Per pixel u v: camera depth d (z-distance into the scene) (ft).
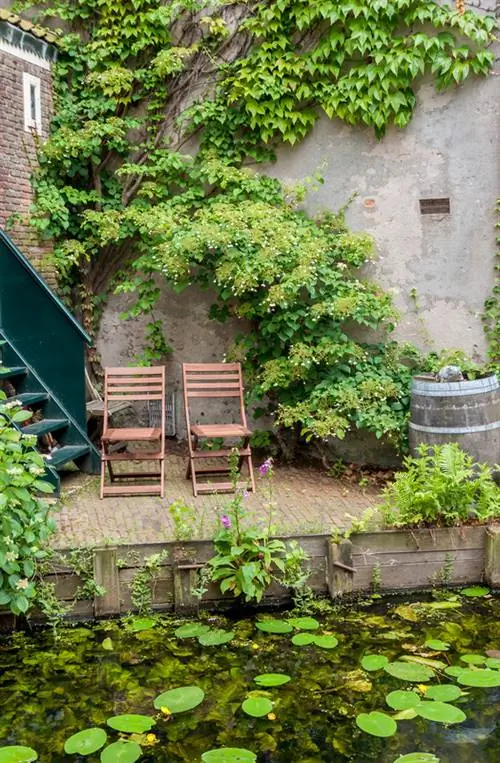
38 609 14.39
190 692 11.82
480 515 16.28
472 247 22.30
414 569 15.99
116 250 23.82
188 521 16.99
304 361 20.17
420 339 22.67
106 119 23.08
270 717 11.37
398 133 22.26
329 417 19.81
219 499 18.92
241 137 22.93
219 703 11.76
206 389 23.62
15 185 21.43
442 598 15.60
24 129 21.71
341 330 22.61
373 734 10.63
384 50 21.45
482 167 22.04
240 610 15.21
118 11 22.77
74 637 14.05
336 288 21.39
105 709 11.65
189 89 23.11
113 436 19.20
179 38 23.22
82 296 23.70
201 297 23.62
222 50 22.89
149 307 23.03
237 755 10.18
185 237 20.88
